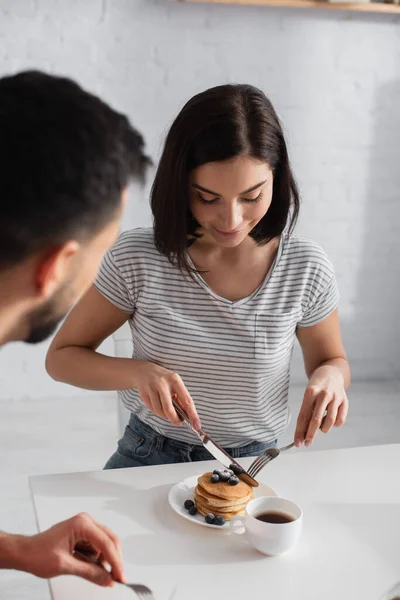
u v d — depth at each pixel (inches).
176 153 49.6
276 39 129.7
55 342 59.2
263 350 55.9
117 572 36.7
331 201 138.8
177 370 56.8
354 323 145.6
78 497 49.2
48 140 24.0
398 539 44.8
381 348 147.7
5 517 94.6
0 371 132.2
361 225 141.1
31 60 123.0
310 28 130.3
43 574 36.2
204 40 127.4
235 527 45.8
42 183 24.0
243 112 48.1
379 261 143.4
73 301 28.7
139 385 52.1
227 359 55.9
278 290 56.6
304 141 135.1
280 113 132.3
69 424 125.0
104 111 26.0
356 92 134.6
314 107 133.8
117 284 56.7
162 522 46.6
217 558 42.7
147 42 125.8
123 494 49.9
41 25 122.0
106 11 123.3
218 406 57.5
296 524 42.2
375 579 40.8
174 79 128.0
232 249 55.6
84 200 24.9
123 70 126.1
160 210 52.4
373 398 139.9
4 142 23.9
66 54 123.9
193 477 51.7
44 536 36.9
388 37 133.5
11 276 25.7
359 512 47.9
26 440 118.6
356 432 124.3
